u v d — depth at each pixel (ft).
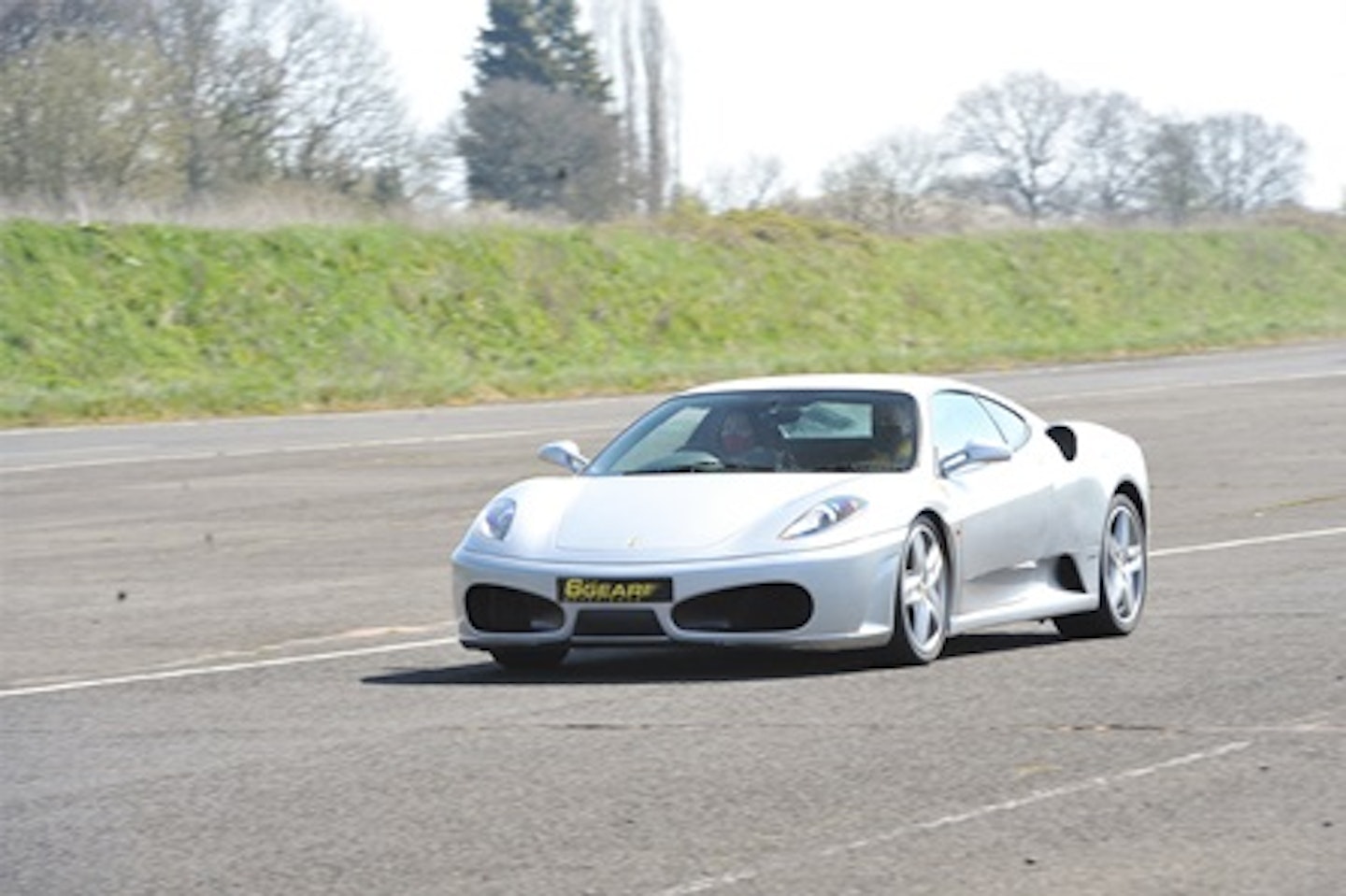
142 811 62.44
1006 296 486.38
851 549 83.97
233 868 55.06
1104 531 98.63
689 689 82.74
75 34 466.29
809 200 530.68
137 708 82.33
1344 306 537.65
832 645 83.76
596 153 612.70
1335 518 153.48
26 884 54.03
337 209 409.90
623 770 66.54
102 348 336.49
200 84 467.52
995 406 97.81
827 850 55.31
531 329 390.83
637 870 53.62
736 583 82.84
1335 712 75.31
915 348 424.05
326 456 215.31
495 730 74.43
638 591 83.25
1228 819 58.39
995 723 73.67
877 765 66.54
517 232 421.59
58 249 357.82
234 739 74.38
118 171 435.53
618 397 315.17
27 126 429.79
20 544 151.33
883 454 90.38
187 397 294.25
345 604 117.39
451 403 306.55
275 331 357.82
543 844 56.75
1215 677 83.76
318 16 477.77
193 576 131.64
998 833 57.06
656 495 87.30
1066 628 99.25
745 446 91.45
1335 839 55.98
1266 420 243.81
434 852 56.08
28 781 67.67
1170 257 532.73
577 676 87.25
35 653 100.68
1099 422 245.04
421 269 394.73
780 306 438.40
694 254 445.37
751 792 62.80
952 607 89.40
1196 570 124.98
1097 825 57.88
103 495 182.80
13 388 313.53
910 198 533.55
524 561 85.20
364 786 65.10
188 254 370.53
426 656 95.81
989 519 91.61
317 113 478.59
